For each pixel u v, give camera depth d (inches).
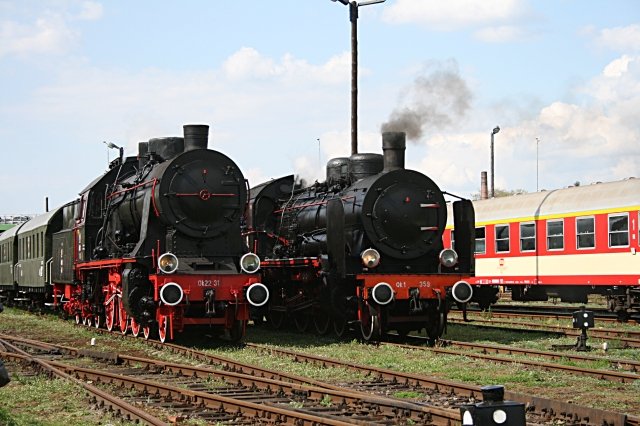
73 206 950.4
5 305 1400.1
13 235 1326.3
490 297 1139.9
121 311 759.7
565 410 377.1
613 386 469.4
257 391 456.8
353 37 1047.6
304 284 783.7
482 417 249.3
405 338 752.3
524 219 1059.3
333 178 806.5
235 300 684.1
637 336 747.4
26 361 566.6
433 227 725.3
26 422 380.8
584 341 639.1
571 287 1021.8
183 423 377.1
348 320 724.0
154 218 713.0
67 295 973.8
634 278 900.0
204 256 711.7
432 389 462.0
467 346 663.8
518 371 527.8
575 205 984.3
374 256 696.4
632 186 922.1
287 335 807.7
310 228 786.2
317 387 442.0
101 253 815.1
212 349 663.1
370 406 396.5
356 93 1051.9
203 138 732.7
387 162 733.3
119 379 479.2
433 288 698.8
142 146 831.7
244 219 869.8
